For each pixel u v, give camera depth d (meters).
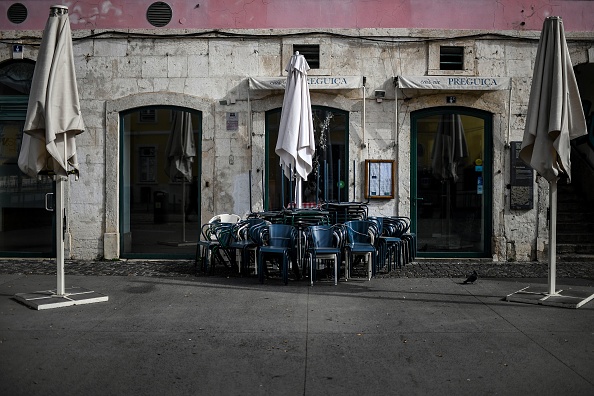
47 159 8.07
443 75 11.39
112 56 11.50
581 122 7.85
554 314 7.30
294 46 11.45
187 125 11.58
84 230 11.55
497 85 11.14
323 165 11.50
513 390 4.93
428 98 11.41
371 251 9.15
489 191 11.57
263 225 9.55
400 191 11.45
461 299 8.11
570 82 7.82
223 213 11.49
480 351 5.91
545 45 7.80
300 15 11.48
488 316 7.21
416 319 7.08
